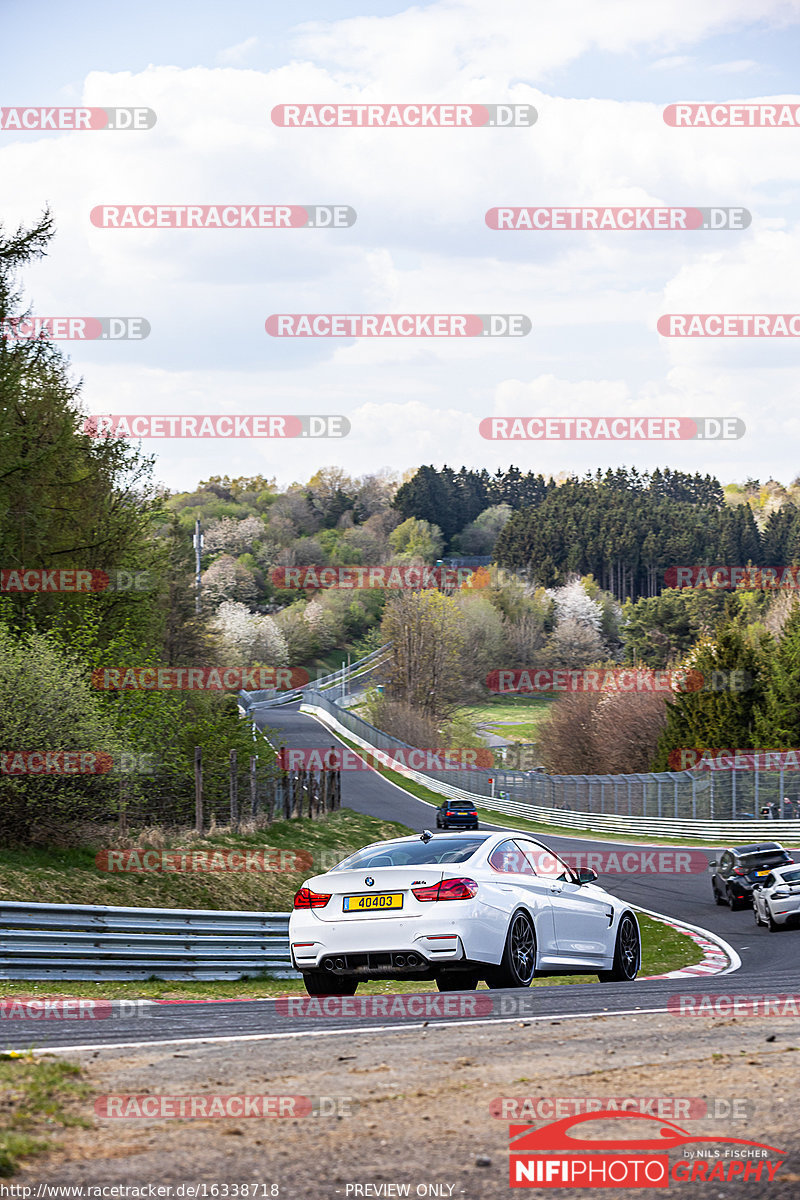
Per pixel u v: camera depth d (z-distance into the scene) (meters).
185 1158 5.83
